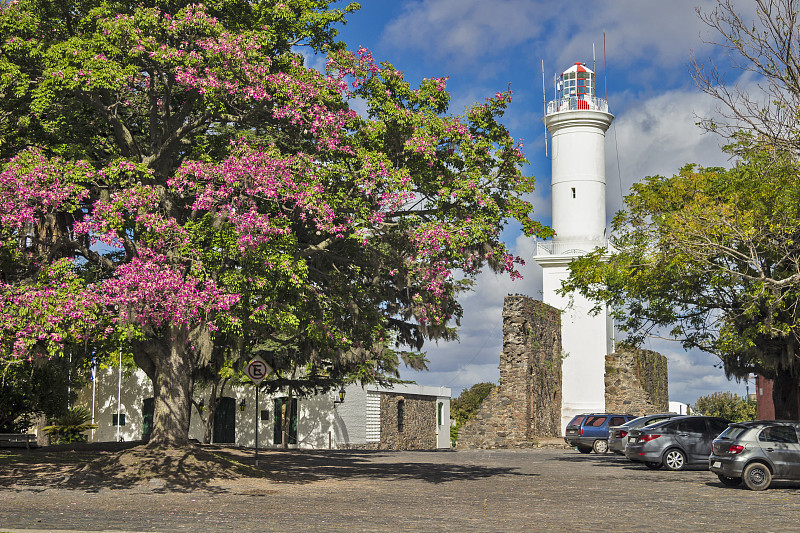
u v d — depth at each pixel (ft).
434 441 179.22
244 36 60.85
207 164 58.08
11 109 61.11
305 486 60.59
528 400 145.79
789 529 38.01
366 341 75.56
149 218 55.36
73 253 66.69
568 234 179.22
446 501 50.57
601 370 169.99
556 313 170.30
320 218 59.36
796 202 70.23
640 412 165.07
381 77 66.64
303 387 116.37
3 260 57.93
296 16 67.56
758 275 78.28
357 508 46.29
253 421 144.66
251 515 42.50
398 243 66.95
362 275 72.33
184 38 61.57
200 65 59.36
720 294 86.74
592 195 179.73
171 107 72.79
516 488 60.13
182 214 69.00
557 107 184.34
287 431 132.67
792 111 62.39
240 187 57.26
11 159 56.03
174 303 52.80
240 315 57.41
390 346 119.44
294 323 58.65
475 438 143.84
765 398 172.35
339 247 70.49
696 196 86.28
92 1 61.93
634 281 88.38
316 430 140.26
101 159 66.85
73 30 63.93
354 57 66.08
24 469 66.54
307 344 89.56
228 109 64.85
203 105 62.44
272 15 64.80
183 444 65.92
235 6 64.95
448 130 66.08
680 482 66.44
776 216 73.77
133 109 71.51
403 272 67.82
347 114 64.23
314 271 68.13
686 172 90.74
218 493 54.95
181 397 66.85
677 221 75.82
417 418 170.50
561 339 172.65
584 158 180.24
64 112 62.34
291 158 60.90
